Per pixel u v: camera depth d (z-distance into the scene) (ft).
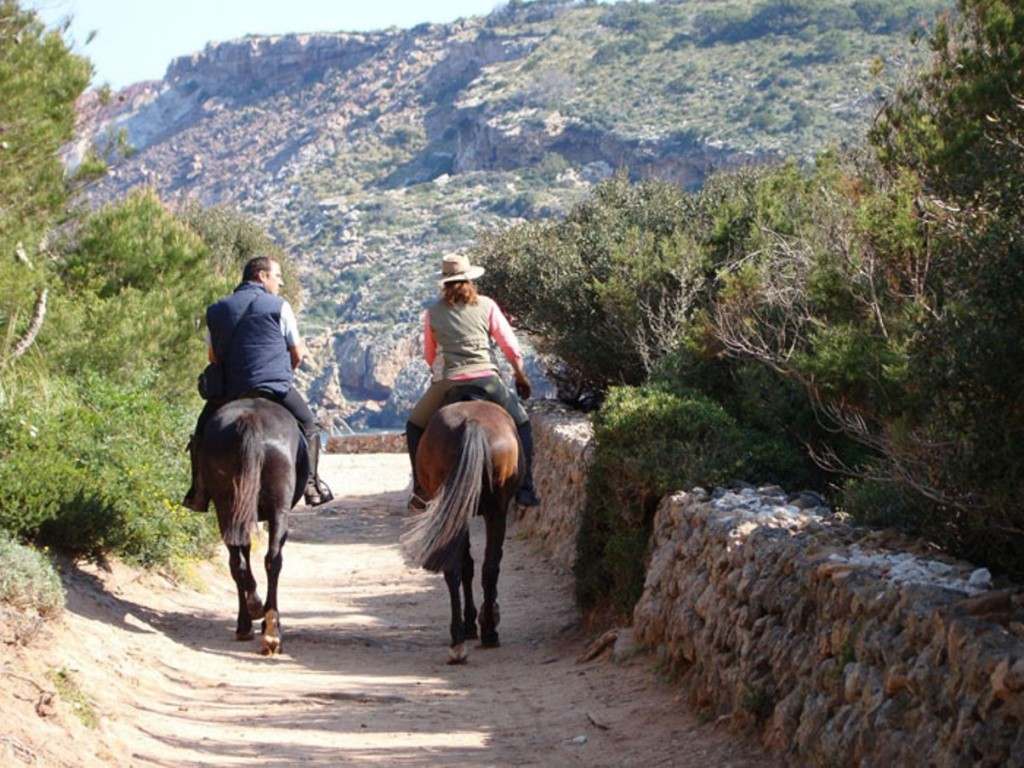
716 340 40.86
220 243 139.74
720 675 26.48
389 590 53.78
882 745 18.95
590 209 80.94
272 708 28.84
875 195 31.86
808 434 38.60
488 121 599.16
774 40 506.48
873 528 26.84
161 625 37.14
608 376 72.64
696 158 440.04
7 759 19.57
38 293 50.49
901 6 454.81
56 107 52.42
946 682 17.92
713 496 34.12
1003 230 20.45
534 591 51.13
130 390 48.42
